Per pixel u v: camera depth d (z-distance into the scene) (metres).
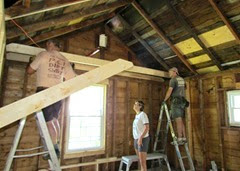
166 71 5.05
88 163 3.87
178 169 4.59
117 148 4.43
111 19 4.45
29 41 3.39
